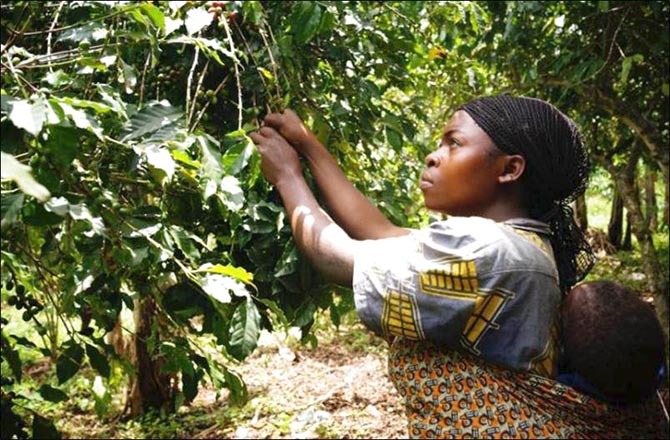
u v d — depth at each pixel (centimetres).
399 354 131
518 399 121
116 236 127
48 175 108
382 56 228
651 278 496
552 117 137
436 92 324
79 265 134
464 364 123
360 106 219
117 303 141
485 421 121
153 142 129
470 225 124
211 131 196
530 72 425
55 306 146
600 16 423
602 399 123
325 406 561
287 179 155
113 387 174
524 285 121
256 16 179
